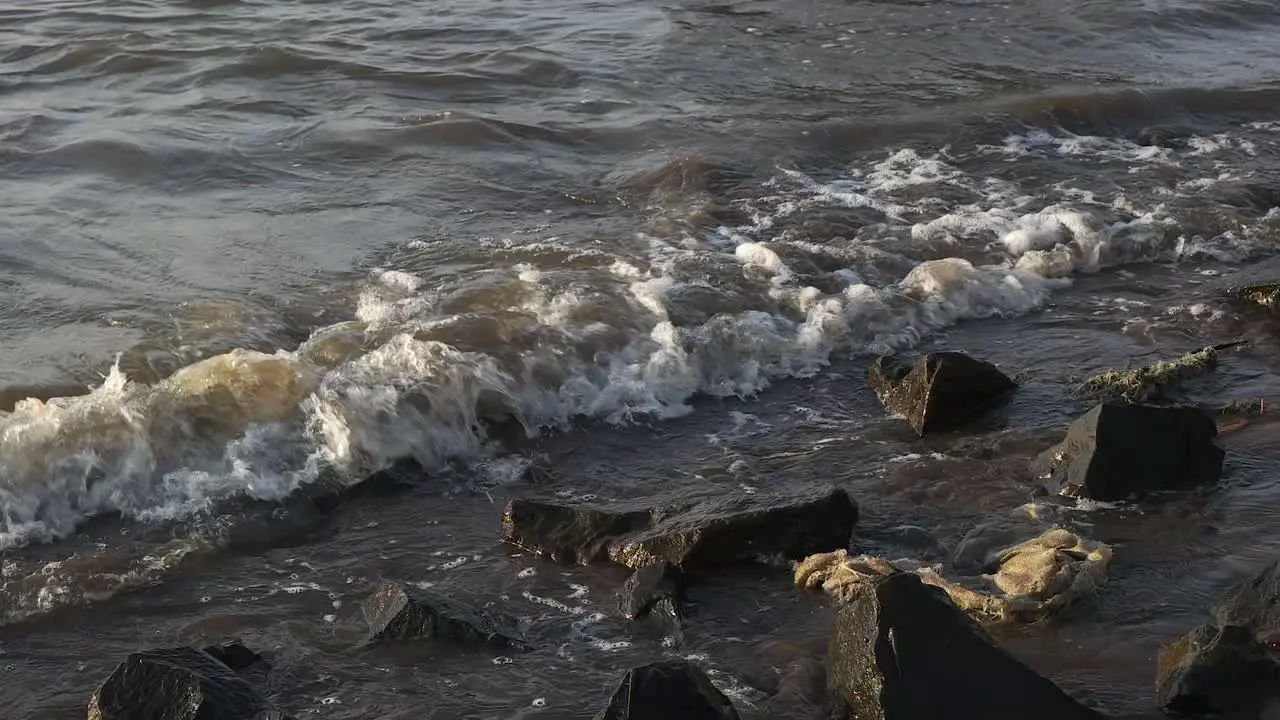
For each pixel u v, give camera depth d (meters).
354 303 8.99
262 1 16.89
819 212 10.91
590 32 15.89
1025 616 5.70
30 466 6.86
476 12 16.69
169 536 6.63
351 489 7.13
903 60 15.09
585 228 10.48
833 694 5.07
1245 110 13.96
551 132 12.70
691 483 7.15
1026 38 16.03
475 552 6.52
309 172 11.64
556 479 7.32
